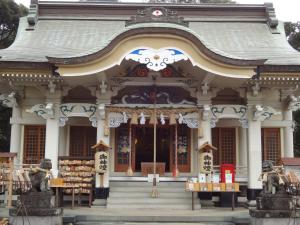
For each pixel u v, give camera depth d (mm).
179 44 17438
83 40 22406
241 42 22594
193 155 20984
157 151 21797
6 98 20656
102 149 18484
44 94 19578
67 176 18266
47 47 21328
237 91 19781
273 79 18688
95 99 20438
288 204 13188
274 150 21000
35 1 24641
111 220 14656
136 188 18797
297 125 32969
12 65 18141
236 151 21266
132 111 19031
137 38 17375
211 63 17594
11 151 20234
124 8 24828
